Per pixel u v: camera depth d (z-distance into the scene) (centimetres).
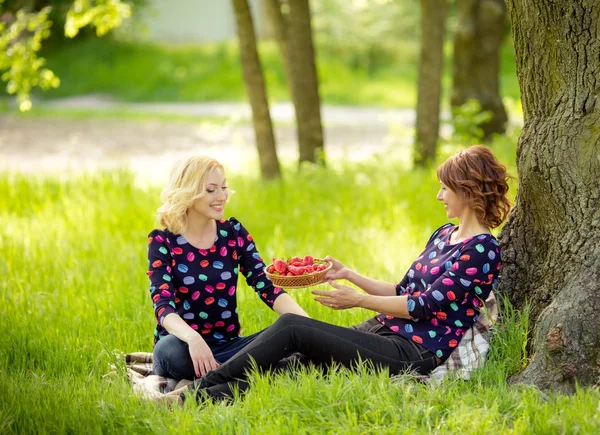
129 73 3544
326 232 966
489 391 487
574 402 459
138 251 900
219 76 3453
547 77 543
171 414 486
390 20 3941
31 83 1320
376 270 802
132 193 1182
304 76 1366
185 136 2355
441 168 531
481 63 1666
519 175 570
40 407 491
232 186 1227
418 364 520
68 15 1333
